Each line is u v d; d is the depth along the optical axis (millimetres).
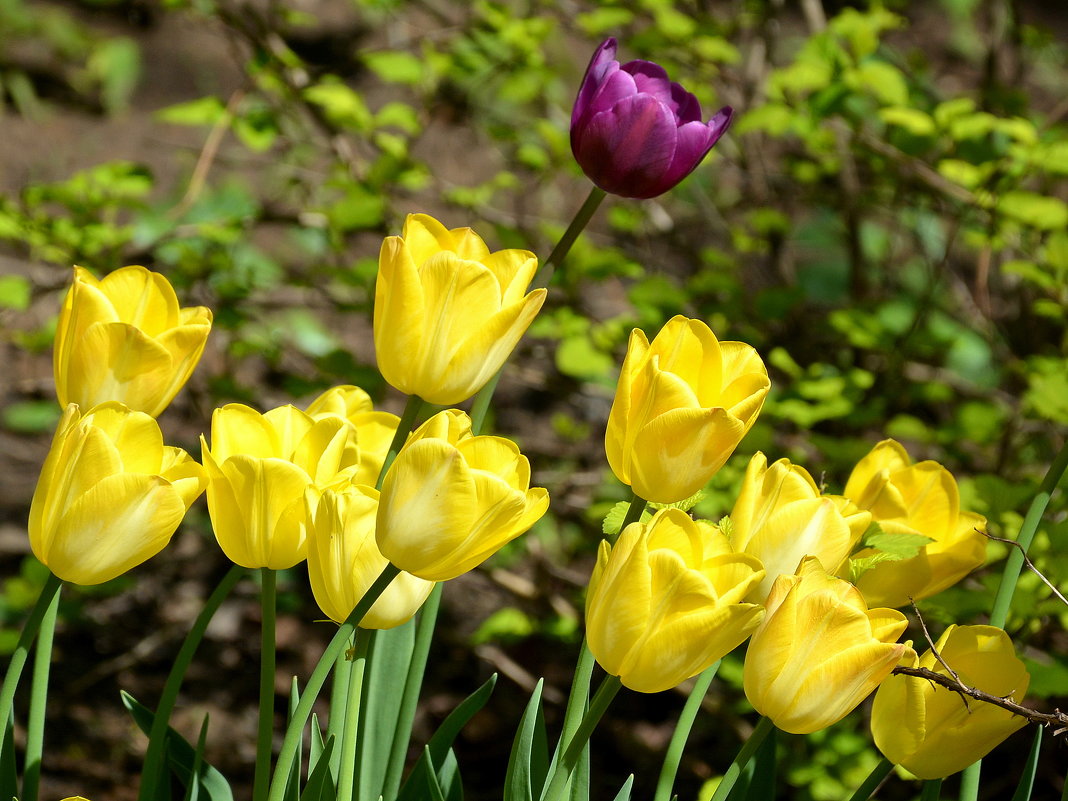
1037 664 1385
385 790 1187
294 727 1004
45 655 1101
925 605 1375
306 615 2701
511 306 1054
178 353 1064
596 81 1143
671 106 1183
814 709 999
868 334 2113
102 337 1050
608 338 2168
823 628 990
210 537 2711
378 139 2207
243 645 2586
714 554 1000
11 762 1132
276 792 1007
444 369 1060
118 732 2342
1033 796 1985
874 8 2254
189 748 1182
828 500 1040
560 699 2408
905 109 1845
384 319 1060
